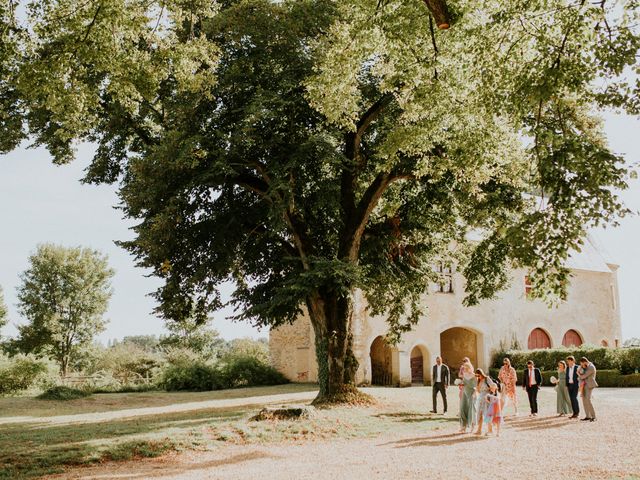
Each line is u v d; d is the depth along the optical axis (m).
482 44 9.93
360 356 28.44
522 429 13.75
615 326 38.88
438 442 12.03
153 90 11.27
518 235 6.73
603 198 6.36
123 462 10.56
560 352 29.30
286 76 15.96
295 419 14.66
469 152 12.29
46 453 10.81
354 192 19.08
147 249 15.76
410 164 17.03
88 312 50.50
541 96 8.21
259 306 16.33
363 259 20.20
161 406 21.78
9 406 22.08
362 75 17.08
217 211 17.41
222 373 31.44
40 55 10.85
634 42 7.85
